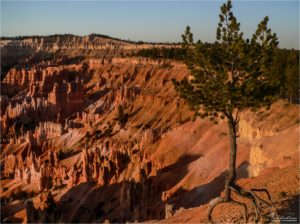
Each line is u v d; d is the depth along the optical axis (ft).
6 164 447.42
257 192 108.99
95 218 287.28
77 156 416.46
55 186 357.82
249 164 235.61
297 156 145.28
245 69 77.66
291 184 106.63
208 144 319.27
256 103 78.43
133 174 307.58
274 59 79.10
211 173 274.57
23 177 397.39
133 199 270.26
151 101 503.20
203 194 249.14
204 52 79.25
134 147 373.81
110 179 321.32
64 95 609.01
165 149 340.39
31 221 282.77
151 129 398.01
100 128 500.74
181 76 588.50
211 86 78.28
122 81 651.66
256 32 77.82
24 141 510.99
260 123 265.54
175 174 290.15
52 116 594.24
